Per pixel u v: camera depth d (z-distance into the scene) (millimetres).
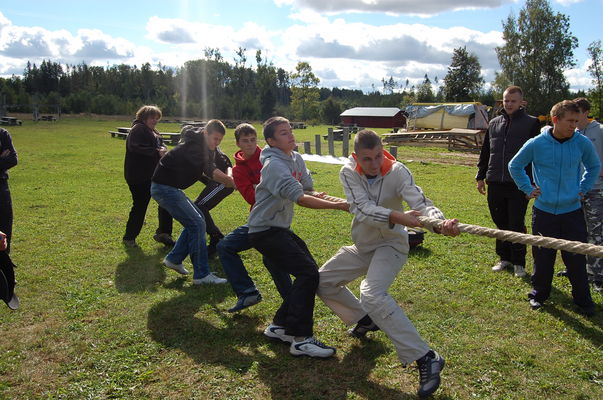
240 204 9555
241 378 3391
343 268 3762
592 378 3387
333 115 69875
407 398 3164
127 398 3184
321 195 3879
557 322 4215
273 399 3158
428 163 16906
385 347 3809
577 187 4367
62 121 49938
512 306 4562
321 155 19328
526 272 5441
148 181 6406
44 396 3213
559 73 52688
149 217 8250
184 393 3227
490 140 5469
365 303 3357
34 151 19547
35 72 86750
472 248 6395
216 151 6020
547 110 52656
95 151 19984
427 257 5992
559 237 4391
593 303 4406
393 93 120250
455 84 68000
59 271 5551
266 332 3934
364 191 3465
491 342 3877
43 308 4551
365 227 3549
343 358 3670
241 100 75062
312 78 75375
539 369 3492
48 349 3795
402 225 3449
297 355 3668
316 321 4270
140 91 86125
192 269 5629
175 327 4164
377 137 3320
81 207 9102
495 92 56594
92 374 3461
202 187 12156
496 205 5473
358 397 3176
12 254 6168
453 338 3945
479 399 3156
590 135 5098
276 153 3756
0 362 3604
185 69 88375
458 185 12258
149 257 6102
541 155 4387
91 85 89125
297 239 3936
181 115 70812
